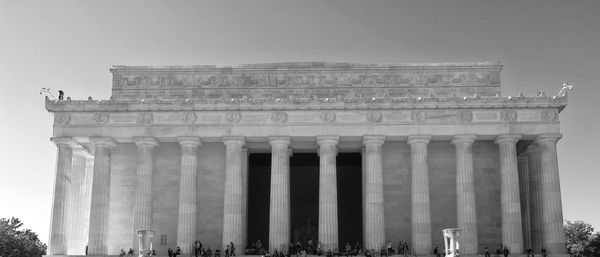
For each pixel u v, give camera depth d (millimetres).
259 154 96438
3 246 127562
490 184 88188
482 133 82438
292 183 97000
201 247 82250
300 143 87750
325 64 93125
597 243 131875
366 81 92438
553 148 82062
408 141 83875
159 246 87312
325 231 80812
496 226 87188
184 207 82688
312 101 83312
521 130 82188
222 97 92688
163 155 89812
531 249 80750
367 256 77938
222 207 88625
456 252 62844
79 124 83875
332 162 82688
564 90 83188
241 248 82375
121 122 83938
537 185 86312
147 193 83375
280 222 81625
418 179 82250
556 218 80188
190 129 83688
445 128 82812
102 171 83438
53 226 82375
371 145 83000
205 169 89500
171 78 93812
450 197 87875
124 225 88438
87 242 91125
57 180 83562
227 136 83188
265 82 92938
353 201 95500
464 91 92000
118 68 94125
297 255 78938
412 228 82938
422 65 92750
